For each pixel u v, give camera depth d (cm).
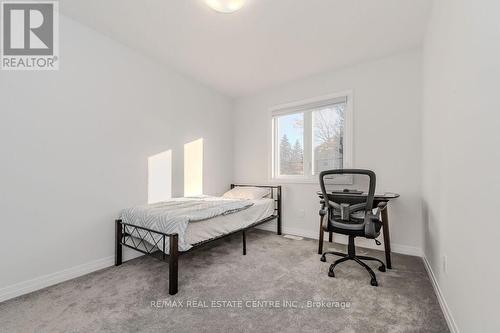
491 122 91
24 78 184
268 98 378
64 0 186
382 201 224
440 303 161
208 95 370
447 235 149
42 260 190
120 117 249
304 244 300
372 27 220
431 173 201
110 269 225
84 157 219
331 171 212
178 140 318
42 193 192
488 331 91
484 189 97
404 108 263
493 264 88
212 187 375
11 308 159
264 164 381
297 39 240
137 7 194
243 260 245
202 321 144
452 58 141
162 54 272
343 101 302
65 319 146
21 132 181
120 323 142
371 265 232
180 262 240
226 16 204
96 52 228
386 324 142
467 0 116
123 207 249
